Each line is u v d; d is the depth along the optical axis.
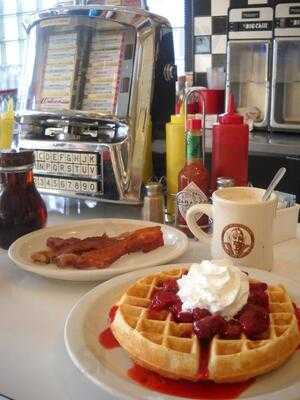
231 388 0.46
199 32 2.43
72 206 1.13
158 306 0.56
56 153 1.07
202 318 0.51
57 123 1.10
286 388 0.44
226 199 0.71
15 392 0.47
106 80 1.05
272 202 0.70
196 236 0.79
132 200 1.02
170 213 0.98
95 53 1.07
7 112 0.98
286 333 0.50
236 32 2.08
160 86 1.06
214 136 0.88
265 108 2.12
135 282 0.64
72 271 0.69
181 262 0.77
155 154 1.09
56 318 0.60
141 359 0.48
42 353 0.53
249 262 0.71
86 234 0.88
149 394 0.43
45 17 1.13
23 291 0.68
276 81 2.05
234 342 0.48
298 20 1.95
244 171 0.89
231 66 2.13
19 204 0.84
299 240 0.90
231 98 0.91
